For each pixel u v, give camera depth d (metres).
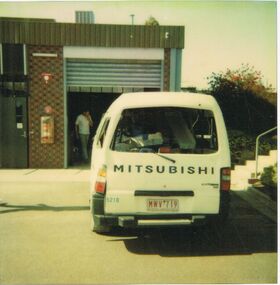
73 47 11.99
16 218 6.98
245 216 7.18
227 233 6.26
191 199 5.23
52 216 7.12
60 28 11.90
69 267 4.88
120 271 4.76
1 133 12.07
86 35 11.98
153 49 12.13
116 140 5.23
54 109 12.12
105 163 5.19
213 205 5.26
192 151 5.30
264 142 12.20
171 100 5.39
